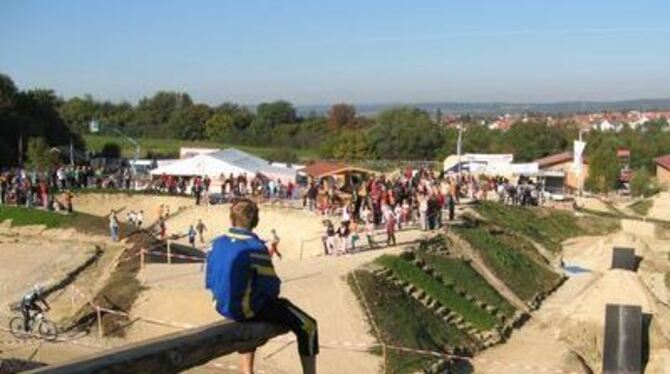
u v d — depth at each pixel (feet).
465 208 204.95
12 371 93.91
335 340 110.93
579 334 137.69
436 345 119.65
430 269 143.54
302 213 180.24
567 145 485.97
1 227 170.40
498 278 161.79
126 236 161.89
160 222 178.50
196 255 166.20
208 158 225.97
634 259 170.30
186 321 116.37
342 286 122.31
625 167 421.59
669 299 173.06
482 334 131.64
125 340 115.55
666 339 130.93
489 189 252.01
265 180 206.80
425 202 165.27
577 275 187.62
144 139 509.76
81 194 207.92
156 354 20.40
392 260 137.18
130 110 550.36
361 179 246.47
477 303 142.00
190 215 194.08
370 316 116.67
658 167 400.26
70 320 122.72
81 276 142.92
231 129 522.47
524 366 119.85
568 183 374.63
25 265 149.48
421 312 127.13
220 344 22.38
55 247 158.10
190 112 531.09
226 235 23.94
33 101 355.77
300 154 468.75
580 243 220.02
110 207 206.28
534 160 440.86
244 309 22.99
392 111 498.28
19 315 123.65
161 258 150.41
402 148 453.99
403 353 110.73
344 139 447.83
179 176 226.99
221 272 23.22
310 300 117.70
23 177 196.65
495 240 183.42
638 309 116.67
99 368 18.93
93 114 536.83
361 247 148.77
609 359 116.88
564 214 239.71
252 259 23.31
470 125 584.81
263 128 526.16
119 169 261.65
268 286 23.45
